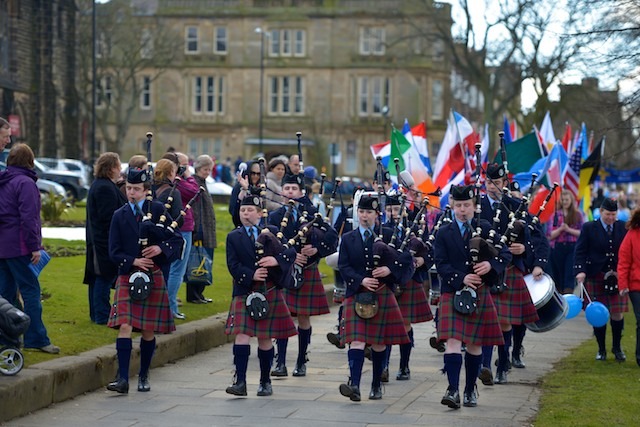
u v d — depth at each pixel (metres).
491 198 12.73
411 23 61.44
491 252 10.38
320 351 14.32
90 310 13.27
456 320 10.47
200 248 15.62
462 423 9.78
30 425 9.41
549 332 17.06
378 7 75.38
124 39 67.56
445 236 10.55
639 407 10.30
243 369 10.92
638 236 12.79
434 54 75.25
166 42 72.06
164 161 13.28
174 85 76.75
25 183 10.97
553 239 17.52
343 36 75.88
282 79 76.56
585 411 10.04
